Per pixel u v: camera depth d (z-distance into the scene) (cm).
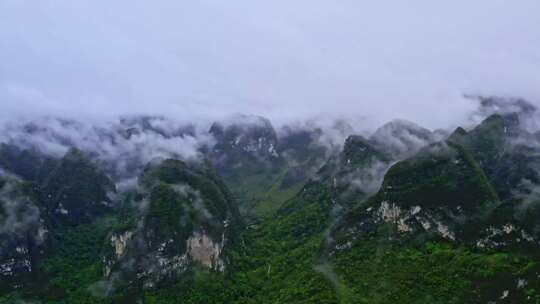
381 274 18625
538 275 15612
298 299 18812
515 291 15725
